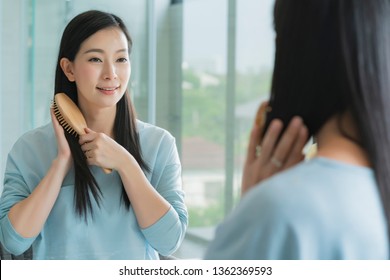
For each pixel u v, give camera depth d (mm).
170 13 3305
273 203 610
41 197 1470
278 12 689
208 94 3158
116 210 1519
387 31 649
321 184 625
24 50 3242
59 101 1524
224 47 3029
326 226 607
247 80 2887
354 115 637
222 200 3139
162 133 1664
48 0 3148
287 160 693
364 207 629
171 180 1625
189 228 3324
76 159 1514
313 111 665
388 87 637
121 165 1495
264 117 735
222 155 3100
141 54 3221
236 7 2934
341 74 639
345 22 639
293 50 667
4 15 3203
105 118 1572
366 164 657
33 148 1595
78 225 1502
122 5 3178
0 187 3285
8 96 3260
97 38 1488
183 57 3289
